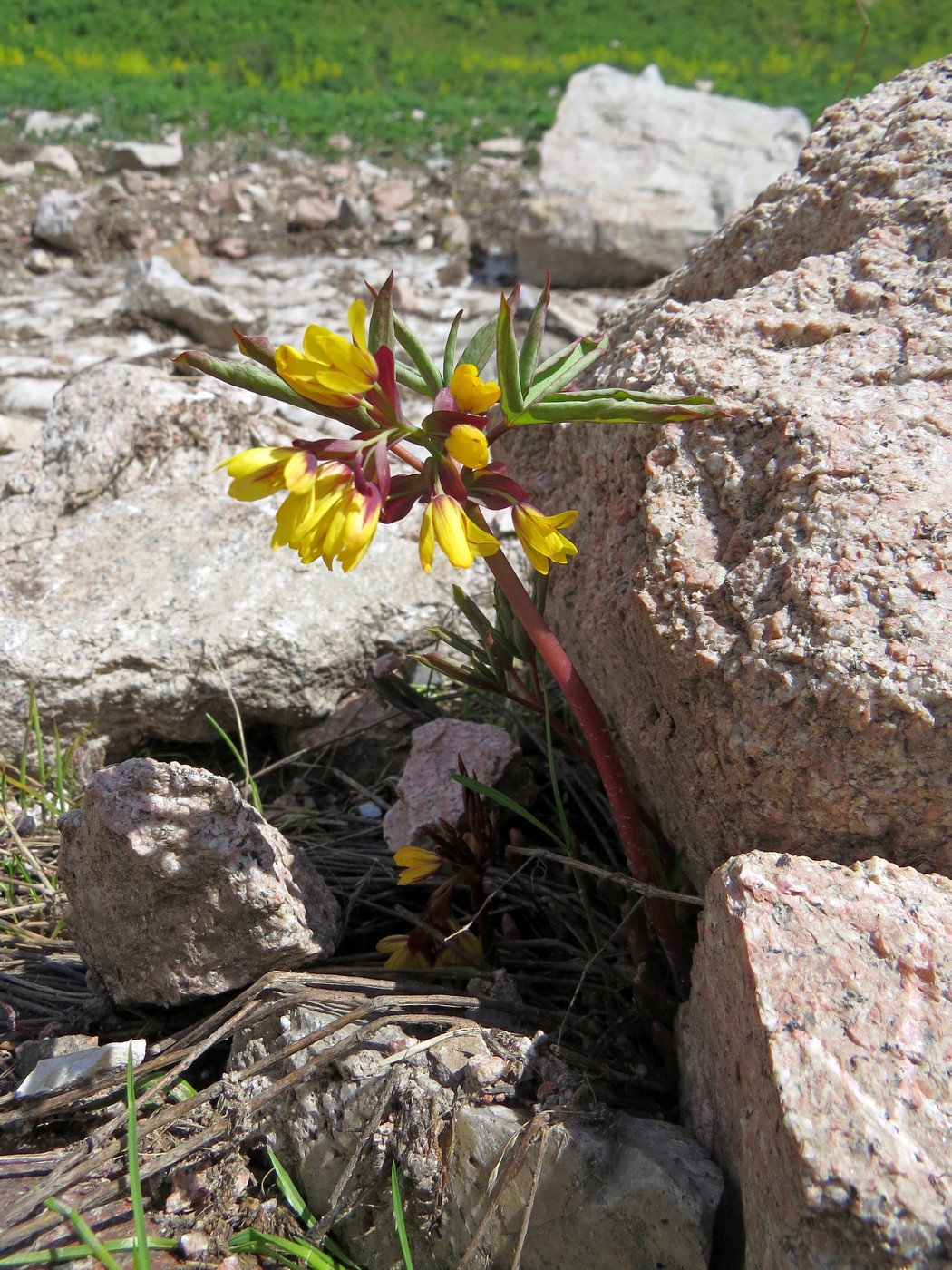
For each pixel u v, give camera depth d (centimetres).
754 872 20
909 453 21
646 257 89
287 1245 21
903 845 20
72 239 89
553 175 93
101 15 157
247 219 97
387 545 42
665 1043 24
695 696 22
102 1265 20
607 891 29
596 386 29
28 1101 24
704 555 22
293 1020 24
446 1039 22
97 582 39
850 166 28
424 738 32
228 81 140
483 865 28
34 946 30
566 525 21
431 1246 21
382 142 112
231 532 41
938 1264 15
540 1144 20
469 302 85
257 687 37
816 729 20
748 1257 18
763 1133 17
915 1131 16
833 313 25
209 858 24
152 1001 26
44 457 45
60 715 37
